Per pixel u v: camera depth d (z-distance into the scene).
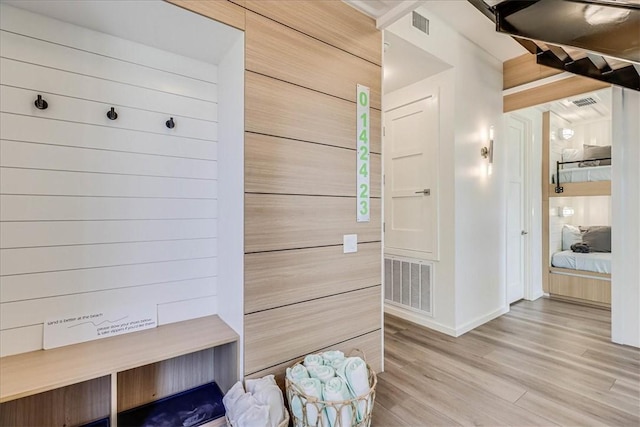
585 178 4.18
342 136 2.05
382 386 2.09
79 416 1.54
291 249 1.81
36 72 1.47
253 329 1.67
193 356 1.86
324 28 1.95
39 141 1.48
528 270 4.25
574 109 4.49
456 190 2.98
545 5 1.87
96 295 1.61
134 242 1.72
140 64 1.74
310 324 1.90
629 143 2.70
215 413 1.61
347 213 2.08
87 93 1.59
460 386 2.09
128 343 1.54
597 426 1.70
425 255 3.21
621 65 2.49
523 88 3.48
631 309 2.71
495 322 3.33
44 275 1.48
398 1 2.05
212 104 1.98
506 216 3.67
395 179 3.52
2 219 1.40
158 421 1.55
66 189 1.54
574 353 2.58
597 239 4.39
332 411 1.49
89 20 1.52
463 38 3.09
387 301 3.63
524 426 1.70
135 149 1.73
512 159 4.09
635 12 1.77
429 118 3.17
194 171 1.92
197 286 1.92
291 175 1.81
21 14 1.43
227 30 1.61
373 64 2.23
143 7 1.41
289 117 1.80
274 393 1.52
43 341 1.46
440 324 3.07
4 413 1.38
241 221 1.65
